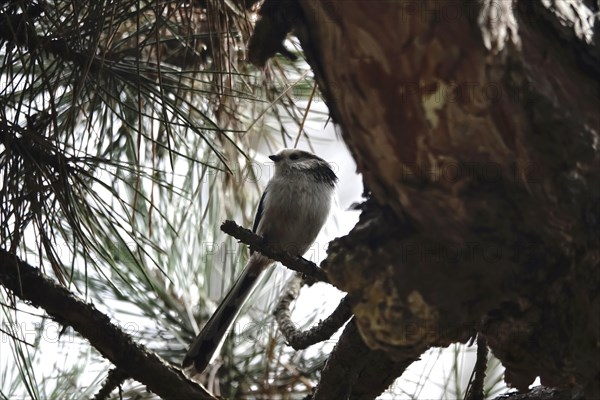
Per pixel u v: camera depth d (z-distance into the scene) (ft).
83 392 20.38
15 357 16.21
